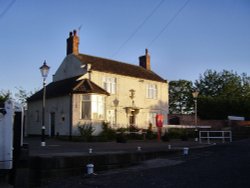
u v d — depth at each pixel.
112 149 18.56
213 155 16.19
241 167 12.04
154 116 37.72
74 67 33.97
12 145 10.58
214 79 71.00
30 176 11.80
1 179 10.74
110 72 33.75
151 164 14.74
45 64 21.36
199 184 9.71
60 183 11.70
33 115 35.47
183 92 70.00
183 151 17.61
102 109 30.36
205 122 42.97
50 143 23.16
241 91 66.31
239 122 39.19
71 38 35.00
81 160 13.32
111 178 11.92
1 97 38.97
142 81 36.88
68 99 30.39
